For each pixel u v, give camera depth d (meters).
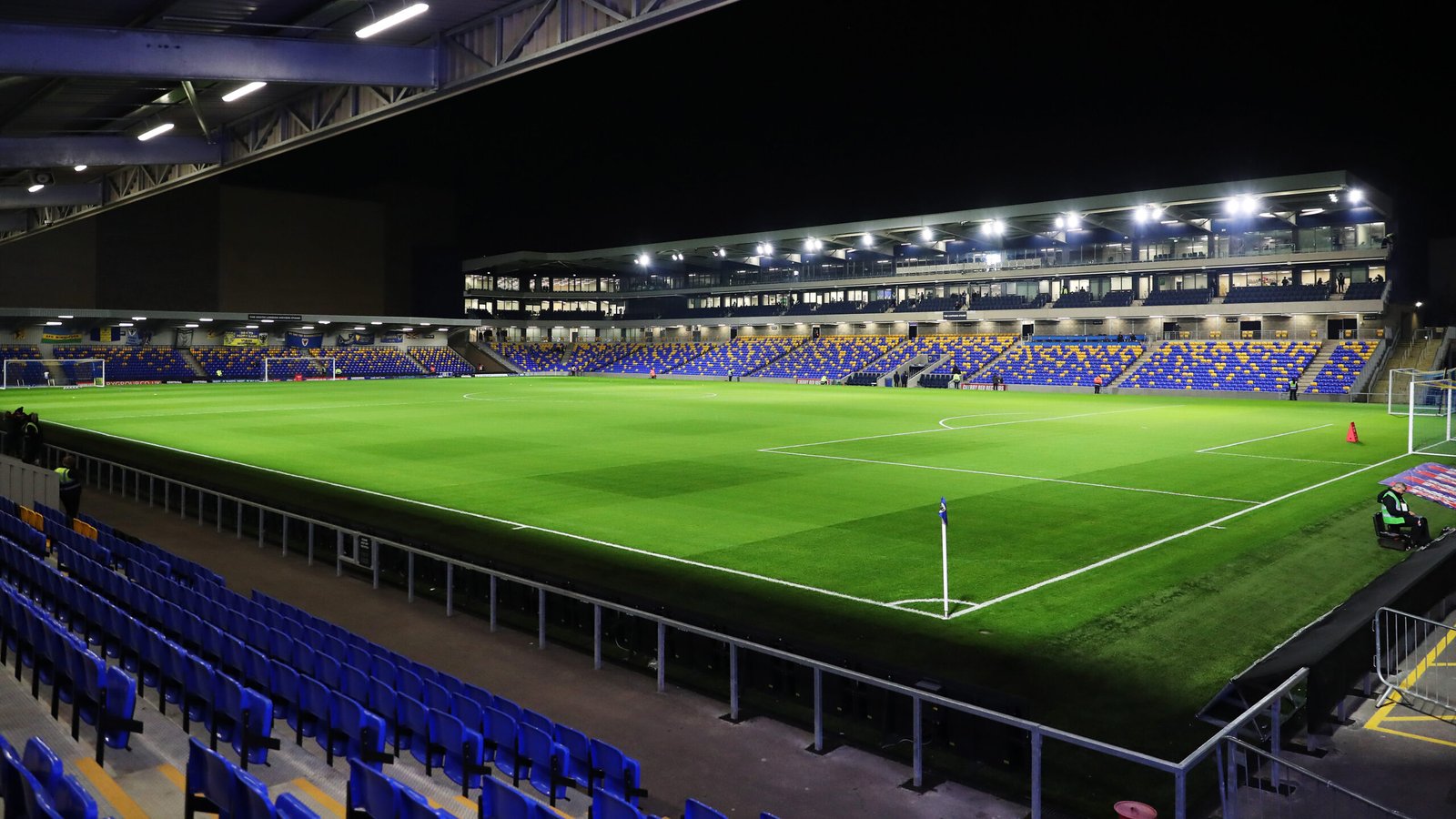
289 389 63.81
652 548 16.20
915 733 7.50
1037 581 13.95
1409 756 8.01
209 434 33.91
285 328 81.12
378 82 13.82
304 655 8.75
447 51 14.08
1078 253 68.88
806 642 9.43
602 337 100.81
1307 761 7.95
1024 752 7.75
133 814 6.52
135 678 9.27
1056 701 9.48
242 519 18.28
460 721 7.07
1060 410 46.09
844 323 81.12
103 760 7.28
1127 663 10.52
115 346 72.06
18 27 11.72
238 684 7.14
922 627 11.85
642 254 80.25
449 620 12.36
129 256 72.94
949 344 75.19
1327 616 10.16
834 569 14.73
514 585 12.65
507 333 97.69
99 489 22.70
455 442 31.52
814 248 74.12
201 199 76.75
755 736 8.52
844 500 20.72
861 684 8.84
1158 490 21.80
